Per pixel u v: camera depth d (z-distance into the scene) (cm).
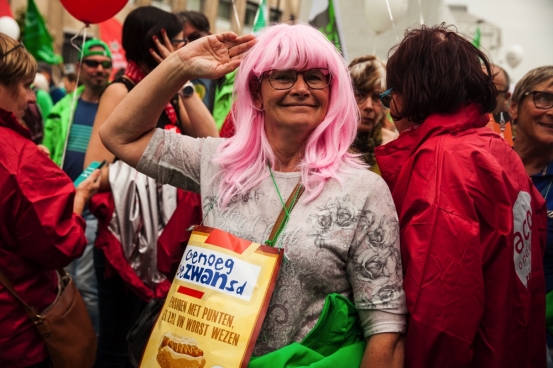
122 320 365
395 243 206
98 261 361
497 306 213
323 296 205
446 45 232
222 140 226
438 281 204
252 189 211
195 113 366
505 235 212
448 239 206
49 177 260
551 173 306
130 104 225
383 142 428
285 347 197
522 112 308
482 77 232
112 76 762
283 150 214
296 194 206
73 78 762
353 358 204
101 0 376
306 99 207
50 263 262
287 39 205
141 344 258
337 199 204
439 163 216
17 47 270
